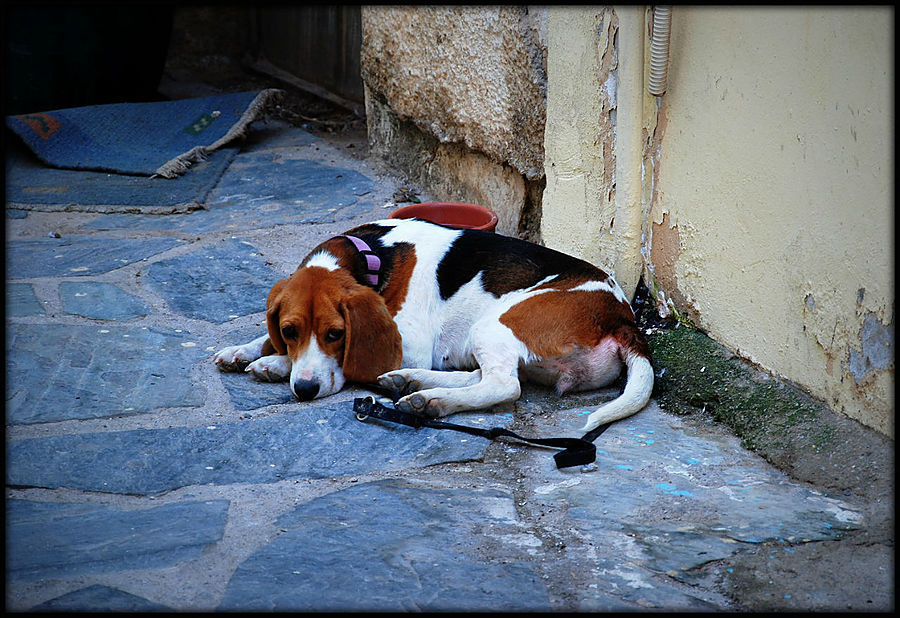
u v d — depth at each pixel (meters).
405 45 7.00
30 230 6.47
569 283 4.16
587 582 2.73
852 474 3.26
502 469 3.52
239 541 2.94
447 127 6.66
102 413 3.89
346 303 3.98
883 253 3.17
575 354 4.09
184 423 3.82
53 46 8.75
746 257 3.91
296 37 10.96
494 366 4.04
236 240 6.25
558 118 5.15
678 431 3.82
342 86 10.03
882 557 2.84
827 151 3.38
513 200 6.15
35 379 4.18
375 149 7.98
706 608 2.61
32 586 2.66
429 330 4.23
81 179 7.50
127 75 9.32
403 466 3.53
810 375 3.60
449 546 2.93
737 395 3.86
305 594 2.64
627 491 3.31
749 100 3.79
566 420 3.95
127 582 2.69
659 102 4.45
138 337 4.70
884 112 3.11
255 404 4.02
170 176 7.46
